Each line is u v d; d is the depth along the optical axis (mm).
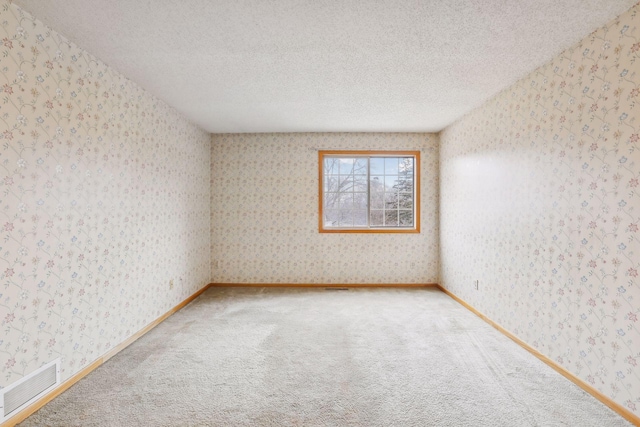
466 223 4086
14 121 1880
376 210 5207
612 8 1925
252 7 1928
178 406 2047
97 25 2107
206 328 3359
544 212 2650
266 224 5129
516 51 2463
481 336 3156
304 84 3117
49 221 2115
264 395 2168
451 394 2176
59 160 2197
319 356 2730
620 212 1982
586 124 2232
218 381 2340
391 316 3727
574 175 2338
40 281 2049
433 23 2094
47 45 2104
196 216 4605
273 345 2949
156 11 1961
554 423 1885
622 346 1965
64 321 2232
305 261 5121
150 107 3350
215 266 5164
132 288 3037
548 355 2594
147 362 2623
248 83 3096
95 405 2053
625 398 1942
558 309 2488
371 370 2496
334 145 5098
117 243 2818
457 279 4359
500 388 2248
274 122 4492
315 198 5102
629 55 1926
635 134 1891
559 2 1872
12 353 1867
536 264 2746
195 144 4566
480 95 3428
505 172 3219
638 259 1874
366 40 2311
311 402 2090
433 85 3146
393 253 5113
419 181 5090
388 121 4457
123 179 2902
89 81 2480
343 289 4945
